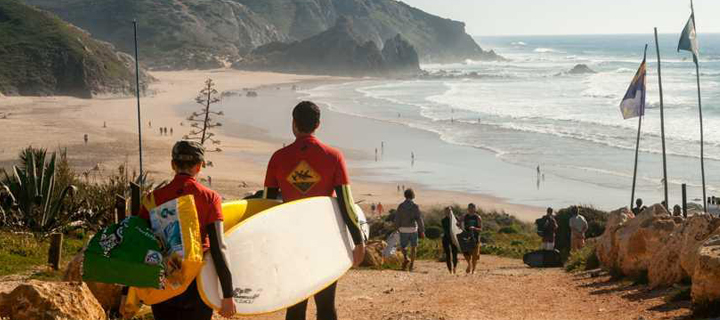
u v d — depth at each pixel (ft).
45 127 255.91
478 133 234.17
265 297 11.37
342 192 13.12
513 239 90.68
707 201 109.19
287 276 11.69
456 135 231.09
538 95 381.60
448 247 47.34
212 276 11.13
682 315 21.24
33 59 452.76
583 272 38.65
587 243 60.03
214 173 167.73
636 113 73.97
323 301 13.50
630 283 31.17
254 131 253.24
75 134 234.99
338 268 12.45
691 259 24.57
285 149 13.56
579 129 233.96
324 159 13.32
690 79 425.69
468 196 148.66
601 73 588.09
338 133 240.12
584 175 164.35
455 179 165.48
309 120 13.52
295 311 13.66
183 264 10.79
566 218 72.23
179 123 276.21
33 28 485.15
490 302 27.63
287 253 11.82
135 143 214.07
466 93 416.26
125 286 11.63
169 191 11.43
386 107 333.42
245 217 13.01
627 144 200.64
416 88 491.72
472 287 32.96
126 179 50.96
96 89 449.48
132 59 570.87
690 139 203.41
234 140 228.22
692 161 172.86
